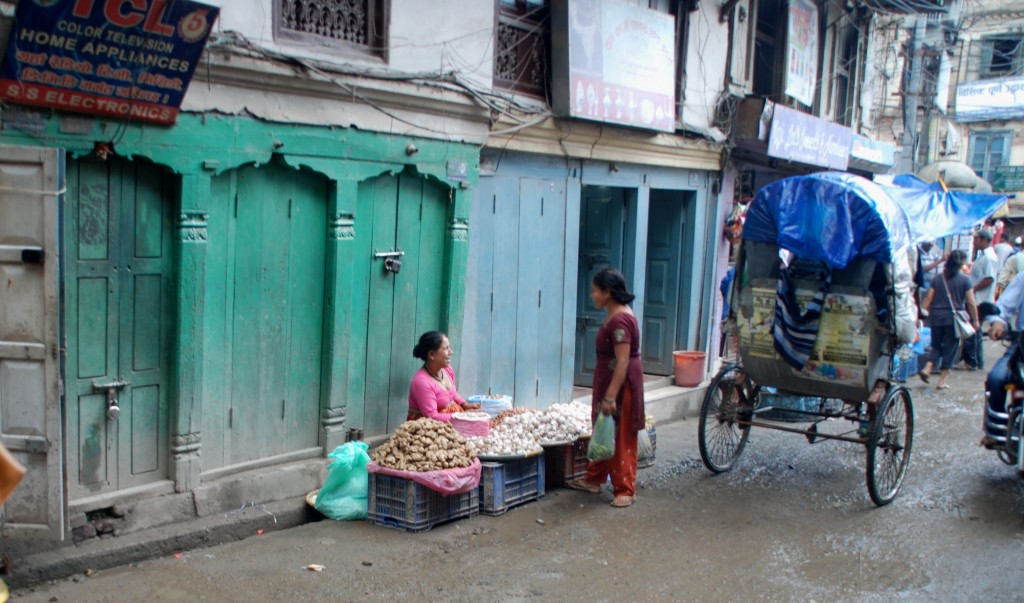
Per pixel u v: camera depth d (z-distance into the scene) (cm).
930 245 1335
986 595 520
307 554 540
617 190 971
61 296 457
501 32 755
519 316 813
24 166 448
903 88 2072
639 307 988
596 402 662
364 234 656
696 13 1002
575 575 527
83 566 493
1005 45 2831
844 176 687
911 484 755
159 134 517
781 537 611
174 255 546
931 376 1307
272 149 576
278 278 608
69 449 509
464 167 712
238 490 586
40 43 438
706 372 1089
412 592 491
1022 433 687
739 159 1124
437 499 596
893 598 511
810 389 710
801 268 708
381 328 681
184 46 483
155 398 550
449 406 680
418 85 657
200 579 495
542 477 670
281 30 578
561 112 789
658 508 665
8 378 460
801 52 1238
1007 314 732
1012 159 2845
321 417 648
